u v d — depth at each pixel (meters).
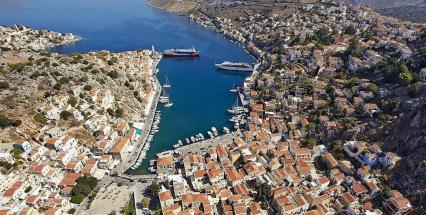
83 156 193.50
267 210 157.00
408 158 163.25
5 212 148.50
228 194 165.00
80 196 165.12
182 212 152.62
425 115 170.88
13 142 186.00
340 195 160.38
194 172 178.75
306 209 155.88
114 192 172.50
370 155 174.88
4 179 162.00
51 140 192.62
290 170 178.38
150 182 180.00
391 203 148.62
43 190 166.62
